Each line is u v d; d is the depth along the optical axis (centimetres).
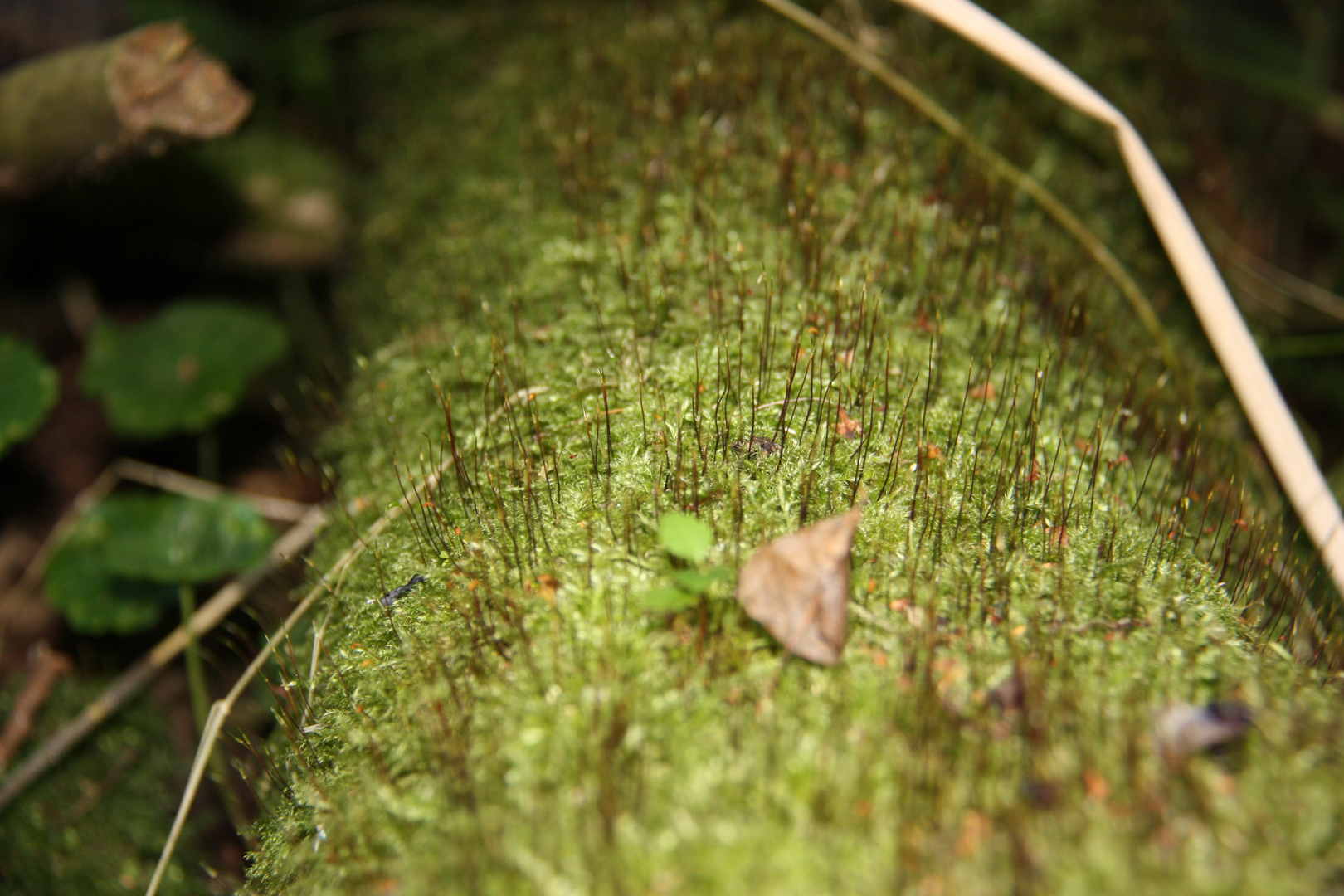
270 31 52
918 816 26
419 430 32
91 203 42
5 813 33
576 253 34
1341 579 31
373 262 40
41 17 38
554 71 41
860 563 28
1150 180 34
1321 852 25
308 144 51
